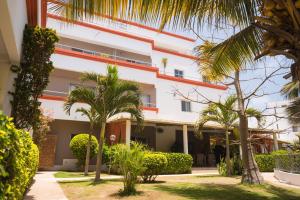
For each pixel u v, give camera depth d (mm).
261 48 6340
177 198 8664
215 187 11039
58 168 18125
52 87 19156
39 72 8016
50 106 17984
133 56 24594
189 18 4672
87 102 12680
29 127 7984
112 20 4285
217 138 23844
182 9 4566
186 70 26969
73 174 15430
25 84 7793
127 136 16875
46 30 8289
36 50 8023
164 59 25609
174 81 23859
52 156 17969
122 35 23734
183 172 17203
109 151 15680
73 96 12570
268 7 3840
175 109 23328
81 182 11742
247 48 6617
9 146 2926
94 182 11570
